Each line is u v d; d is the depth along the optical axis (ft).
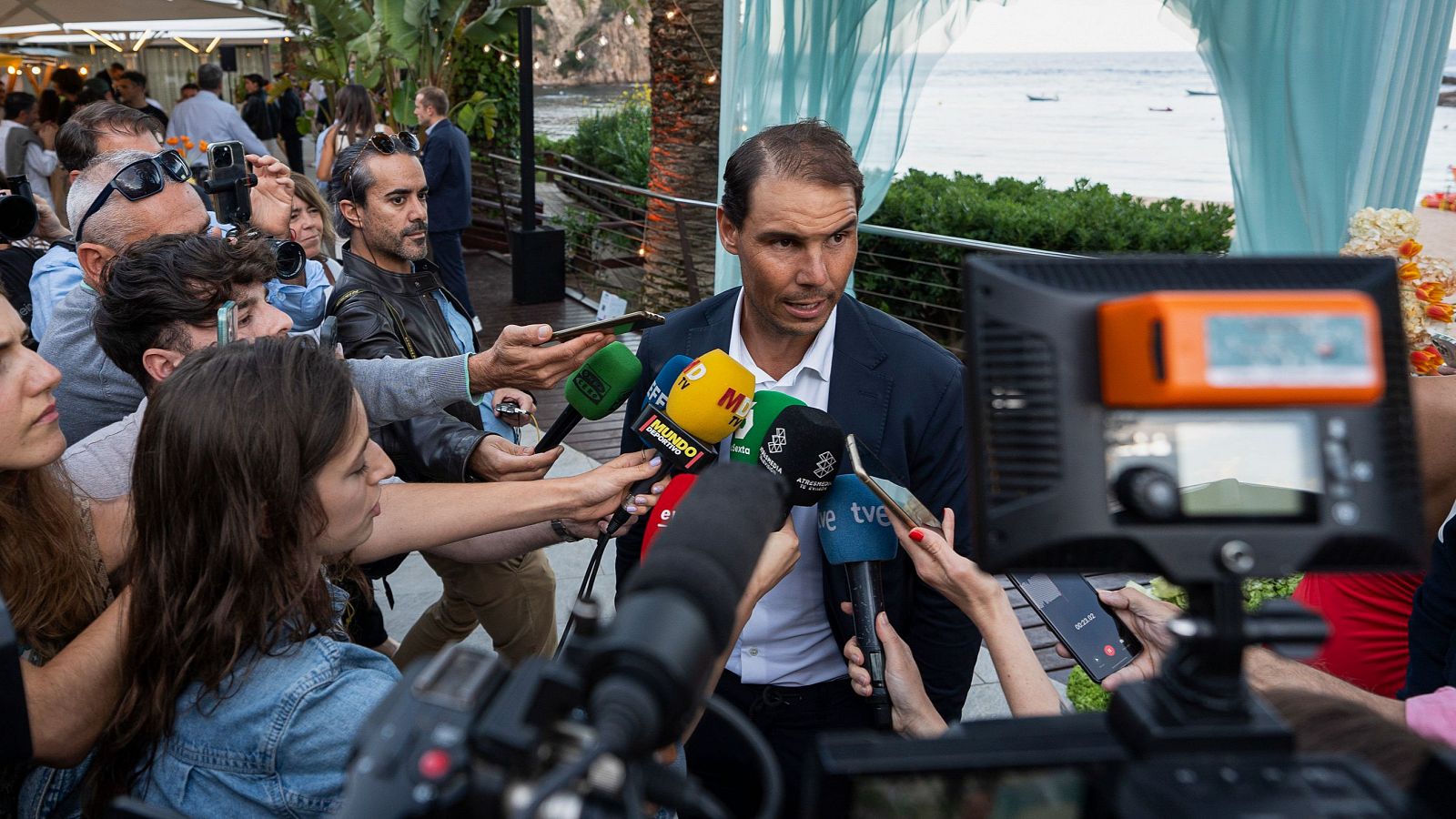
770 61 17.04
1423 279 7.81
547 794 1.88
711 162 26.63
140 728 4.10
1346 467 2.42
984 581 4.96
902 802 2.39
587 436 18.44
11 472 4.55
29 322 10.69
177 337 6.14
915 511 5.17
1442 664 5.39
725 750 6.26
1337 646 6.59
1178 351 2.11
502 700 2.31
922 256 25.68
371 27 32.81
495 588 9.12
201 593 3.99
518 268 29.30
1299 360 2.11
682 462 5.69
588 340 6.50
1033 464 2.47
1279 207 13.19
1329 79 12.26
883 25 16.55
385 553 5.56
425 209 9.92
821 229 5.41
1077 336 2.46
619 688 2.03
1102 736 2.44
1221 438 2.46
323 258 13.14
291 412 4.04
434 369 6.84
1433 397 6.05
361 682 4.10
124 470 5.41
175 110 34.19
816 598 6.11
